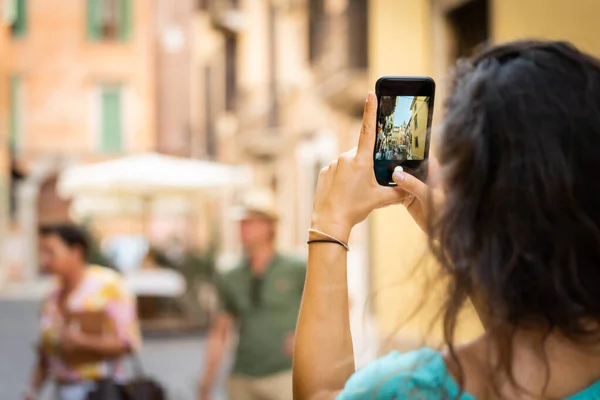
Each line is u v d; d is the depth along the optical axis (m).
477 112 1.26
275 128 21.41
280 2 21.45
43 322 5.21
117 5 41.34
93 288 5.16
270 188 22.36
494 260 1.21
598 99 1.23
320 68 16.06
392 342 1.29
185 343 15.77
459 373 1.19
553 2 7.00
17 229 39.41
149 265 18.53
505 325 1.21
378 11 11.02
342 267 1.45
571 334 1.19
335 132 17.02
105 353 5.09
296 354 1.42
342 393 1.26
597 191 1.21
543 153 1.21
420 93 1.48
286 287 5.43
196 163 18.25
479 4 9.07
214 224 18.67
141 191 17.94
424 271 1.27
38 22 40.97
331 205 1.46
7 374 12.96
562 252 1.19
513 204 1.21
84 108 41.12
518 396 1.21
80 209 21.19
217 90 30.91
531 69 1.25
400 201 1.49
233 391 5.44
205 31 33.44
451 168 1.27
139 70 41.31
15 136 40.62
